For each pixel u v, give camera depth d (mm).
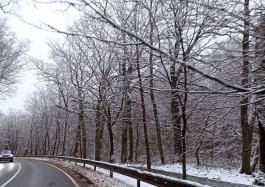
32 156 73375
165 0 6750
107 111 25641
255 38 5461
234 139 32938
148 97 22312
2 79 35656
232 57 5746
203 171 22703
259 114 17328
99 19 4449
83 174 21906
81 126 35531
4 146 126625
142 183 15375
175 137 20609
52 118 70250
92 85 27234
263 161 17094
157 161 35781
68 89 33938
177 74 11031
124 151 33156
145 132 19891
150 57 9688
